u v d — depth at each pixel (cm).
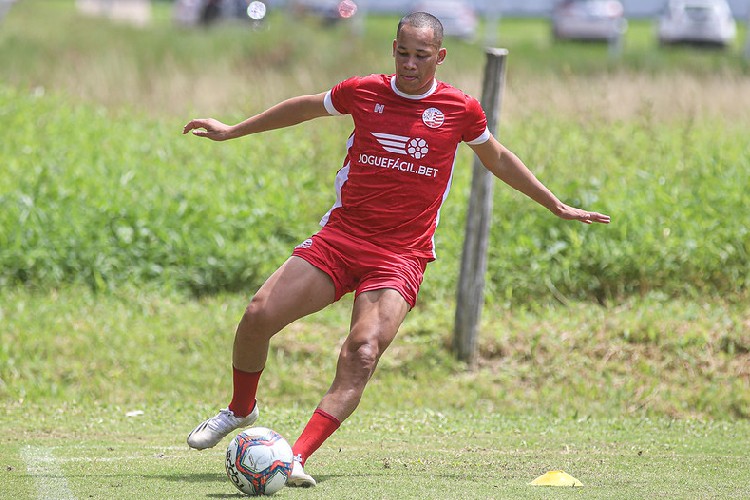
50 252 3900
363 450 2367
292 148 5006
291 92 6125
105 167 4653
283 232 4191
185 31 9950
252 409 2034
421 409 3000
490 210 3259
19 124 5359
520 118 5544
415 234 1950
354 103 1950
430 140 1920
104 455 2245
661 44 12419
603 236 4003
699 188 4300
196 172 4672
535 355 3303
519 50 9638
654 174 4484
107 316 3572
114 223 4056
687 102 5878
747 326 3384
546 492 1817
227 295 3875
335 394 1836
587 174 4497
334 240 1936
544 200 2036
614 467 2144
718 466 2177
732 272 3816
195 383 3147
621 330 3378
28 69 6969
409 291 1920
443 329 3428
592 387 3142
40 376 3136
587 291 3853
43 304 3634
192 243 4016
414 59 1884
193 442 2000
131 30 9944
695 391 3102
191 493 1798
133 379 3148
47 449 2312
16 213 4038
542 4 17325
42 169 4475
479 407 3066
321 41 9000
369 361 1847
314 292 1911
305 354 3300
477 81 6506
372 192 1927
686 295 3800
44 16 11812
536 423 2830
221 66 7331
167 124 5606
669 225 3988
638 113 5159
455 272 3866
